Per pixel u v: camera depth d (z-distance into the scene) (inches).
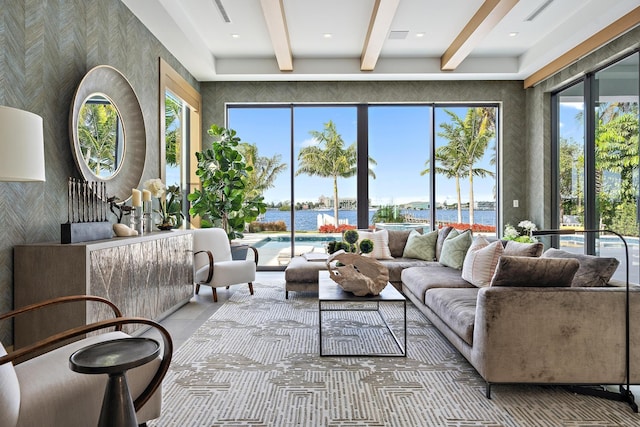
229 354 113.0
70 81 121.3
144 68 169.5
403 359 109.4
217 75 236.7
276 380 95.9
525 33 200.2
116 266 112.3
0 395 47.7
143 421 68.1
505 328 85.5
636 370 85.4
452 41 209.0
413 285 155.7
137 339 60.5
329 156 256.4
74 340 97.6
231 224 240.4
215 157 232.8
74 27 123.0
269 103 251.1
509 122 248.1
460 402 85.0
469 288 133.2
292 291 191.8
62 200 118.0
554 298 85.6
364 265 122.9
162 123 185.6
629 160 170.4
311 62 233.8
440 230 203.8
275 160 257.4
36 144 76.2
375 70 233.6
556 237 225.8
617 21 165.3
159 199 188.5
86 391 60.4
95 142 131.5
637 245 165.2
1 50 95.6
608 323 85.6
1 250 95.8
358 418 78.5
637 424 76.3
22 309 71.2
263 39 208.4
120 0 148.9
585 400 86.3
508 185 249.6
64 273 97.8
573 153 213.5
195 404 84.0
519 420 77.8
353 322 145.4
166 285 149.1
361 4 169.6
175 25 172.4
